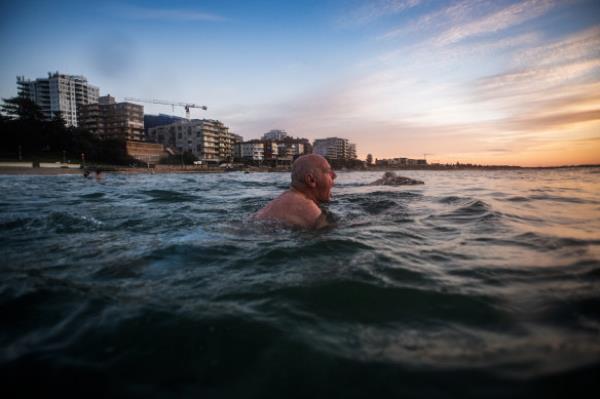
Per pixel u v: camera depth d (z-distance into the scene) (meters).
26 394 1.06
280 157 162.50
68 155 81.62
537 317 1.45
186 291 1.86
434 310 1.58
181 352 1.27
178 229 3.71
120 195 8.82
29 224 4.07
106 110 110.44
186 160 110.06
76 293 1.84
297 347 1.28
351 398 1.01
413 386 1.04
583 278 1.92
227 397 1.04
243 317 1.52
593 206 5.59
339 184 13.88
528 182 15.52
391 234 3.33
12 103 84.12
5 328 1.46
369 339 1.34
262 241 2.99
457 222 4.03
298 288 1.87
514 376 1.05
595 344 1.20
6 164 51.47
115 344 1.32
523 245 2.81
